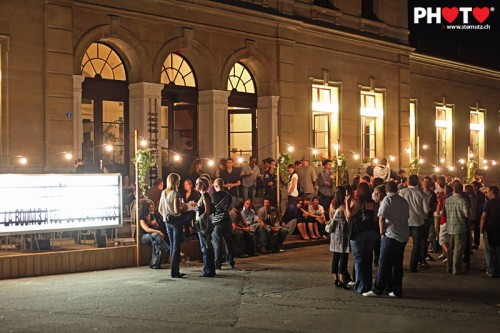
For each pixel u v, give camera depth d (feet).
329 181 80.28
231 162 73.67
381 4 100.48
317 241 73.20
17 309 39.42
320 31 89.51
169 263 58.65
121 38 68.03
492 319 38.45
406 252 68.33
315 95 90.17
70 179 54.75
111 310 39.37
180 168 75.77
